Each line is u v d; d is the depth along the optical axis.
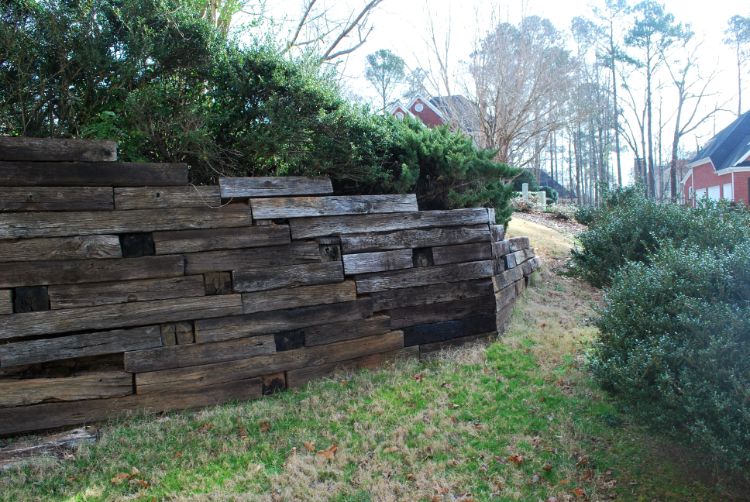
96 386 4.44
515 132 18.03
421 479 3.87
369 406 4.84
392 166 6.73
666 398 3.57
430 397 5.04
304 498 3.63
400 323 5.92
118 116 5.23
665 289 4.12
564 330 7.01
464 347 6.22
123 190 4.66
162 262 4.76
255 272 5.13
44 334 4.32
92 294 4.49
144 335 4.64
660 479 3.88
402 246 5.99
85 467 3.87
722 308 3.64
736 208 8.70
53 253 4.38
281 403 4.89
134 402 4.56
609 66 38.31
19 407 4.18
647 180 39.59
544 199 20.06
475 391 5.14
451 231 6.33
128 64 4.95
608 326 4.40
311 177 5.61
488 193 7.49
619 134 43.50
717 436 3.40
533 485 3.88
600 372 4.23
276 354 5.17
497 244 7.01
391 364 5.75
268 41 5.73
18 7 4.68
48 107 4.99
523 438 4.39
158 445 4.16
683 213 9.02
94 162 4.58
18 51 4.59
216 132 5.51
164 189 4.83
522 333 6.67
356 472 3.94
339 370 5.49
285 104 5.59
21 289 4.28
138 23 4.94
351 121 5.92
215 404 4.86
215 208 5.03
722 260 3.97
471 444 4.33
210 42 5.30
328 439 4.34
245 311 5.05
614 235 9.62
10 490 3.56
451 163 6.86
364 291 5.68
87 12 4.83
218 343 4.93
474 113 18.33
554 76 19.11
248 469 3.92
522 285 8.66
